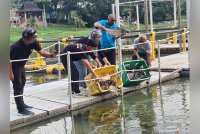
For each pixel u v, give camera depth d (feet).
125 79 26.25
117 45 27.32
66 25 120.37
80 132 17.17
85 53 22.95
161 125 17.35
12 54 17.69
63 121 19.34
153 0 57.57
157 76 30.55
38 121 19.01
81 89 24.71
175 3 62.75
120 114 20.30
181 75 32.09
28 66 42.14
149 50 28.45
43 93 24.48
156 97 24.47
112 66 24.67
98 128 17.70
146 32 43.55
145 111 20.63
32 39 17.61
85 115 20.45
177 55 43.21
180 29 45.62
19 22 120.16
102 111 21.22
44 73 41.27
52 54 18.81
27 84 34.47
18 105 18.61
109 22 25.76
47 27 119.65
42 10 124.98
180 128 16.34
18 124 17.92
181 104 21.80
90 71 22.89
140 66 27.81
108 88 24.36
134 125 17.76
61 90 25.45
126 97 25.02
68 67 21.48
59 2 122.83
